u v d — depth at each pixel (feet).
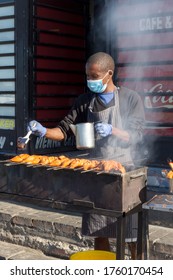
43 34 22.11
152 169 19.53
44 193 11.86
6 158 22.41
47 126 22.79
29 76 21.65
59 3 22.79
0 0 21.91
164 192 18.88
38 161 12.39
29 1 21.29
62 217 17.85
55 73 22.97
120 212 10.82
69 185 11.46
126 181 10.87
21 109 21.75
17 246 18.11
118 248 11.05
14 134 22.15
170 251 15.11
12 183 12.35
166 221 16.87
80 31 24.09
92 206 11.16
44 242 17.52
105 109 12.89
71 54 23.75
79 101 13.44
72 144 24.07
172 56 19.03
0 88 22.41
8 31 21.89
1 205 19.57
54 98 23.04
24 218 17.94
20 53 21.57
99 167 11.46
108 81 12.80
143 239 11.93
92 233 12.84
